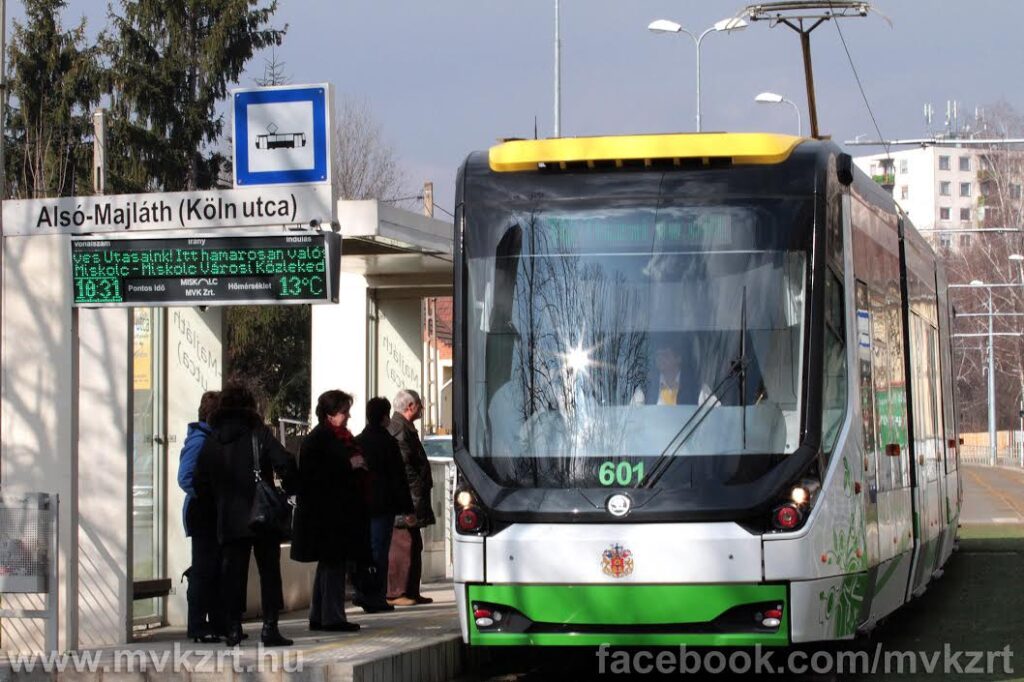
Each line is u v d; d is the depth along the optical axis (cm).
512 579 989
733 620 972
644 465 992
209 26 5019
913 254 1456
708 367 1015
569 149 1073
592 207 1059
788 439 996
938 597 1639
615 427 1008
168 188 4947
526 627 991
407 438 1422
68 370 1145
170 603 1318
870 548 1091
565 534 983
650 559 970
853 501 1042
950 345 1916
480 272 1063
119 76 4897
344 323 1797
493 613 999
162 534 1320
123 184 4816
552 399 1023
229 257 1104
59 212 1149
